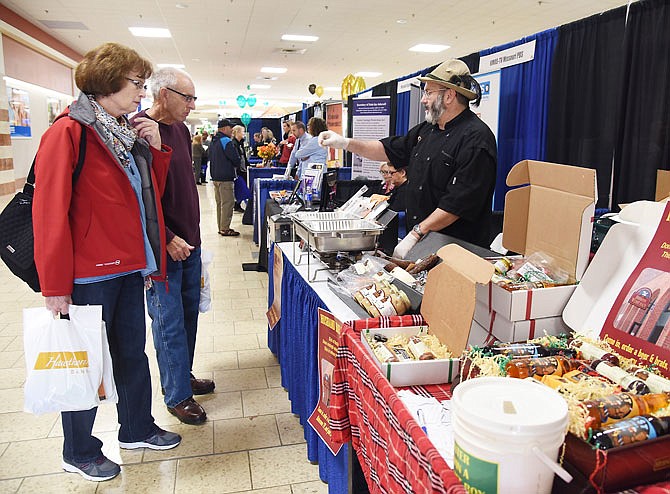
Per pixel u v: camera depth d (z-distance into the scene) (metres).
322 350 1.77
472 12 9.01
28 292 4.64
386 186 3.24
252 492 2.00
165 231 2.23
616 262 1.19
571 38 3.16
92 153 1.73
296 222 2.34
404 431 0.92
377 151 2.94
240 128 9.78
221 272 5.50
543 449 0.71
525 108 3.57
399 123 5.65
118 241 1.81
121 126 1.82
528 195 1.50
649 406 0.84
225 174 7.41
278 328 3.03
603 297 1.19
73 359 1.77
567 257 1.33
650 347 1.03
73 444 2.02
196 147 16.19
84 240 1.75
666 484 0.76
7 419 2.49
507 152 3.77
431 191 2.46
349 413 1.38
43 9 8.84
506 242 1.55
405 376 1.16
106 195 1.76
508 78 3.68
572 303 1.24
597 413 0.80
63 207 1.65
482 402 0.77
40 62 10.57
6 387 2.81
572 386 0.90
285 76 17.36
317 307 1.90
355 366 1.29
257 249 6.65
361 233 2.04
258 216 6.64
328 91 21.52
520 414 0.73
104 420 2.50
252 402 2.70
